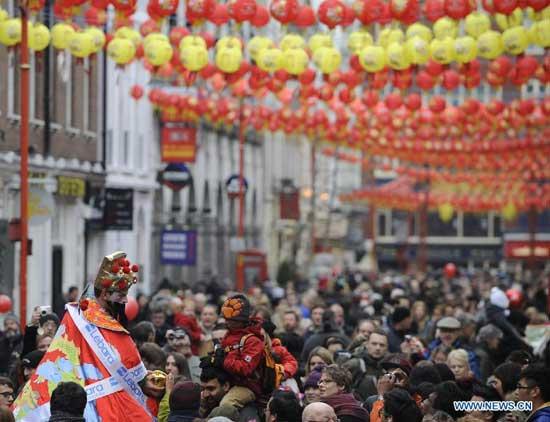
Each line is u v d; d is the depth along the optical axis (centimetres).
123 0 3725
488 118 6222
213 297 6969
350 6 3772
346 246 17362
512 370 2722
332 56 3916
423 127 6956
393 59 3803
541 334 4709
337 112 6394
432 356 3688
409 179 14138
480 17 3694
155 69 4088
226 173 11994
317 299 5578
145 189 8925
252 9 3784
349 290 7994
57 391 2092
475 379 2864
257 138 13262
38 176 6412
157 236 9438
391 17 3756
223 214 11950
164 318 4181
